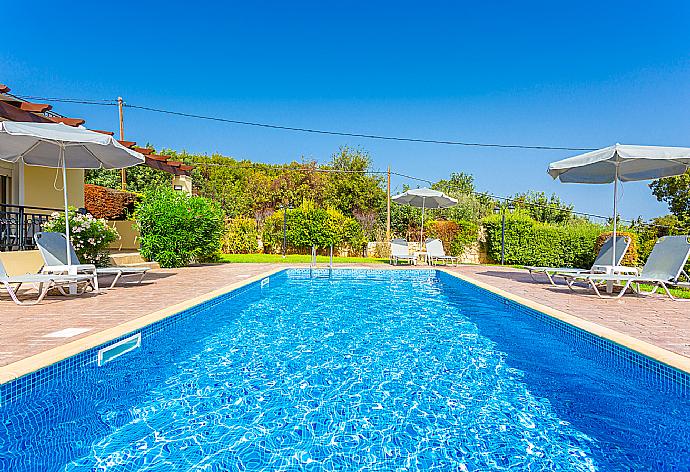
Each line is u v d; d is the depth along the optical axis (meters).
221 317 7.33
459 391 4.02
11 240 9.68
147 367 4.65
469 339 5.87
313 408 3.62
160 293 7.79
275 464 2.74
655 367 3.94
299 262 17.03
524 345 5.59
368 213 26.47
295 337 5.95
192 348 5.38
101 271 7.96
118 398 3.80
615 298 7.77
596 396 3.92
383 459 2.82
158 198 13.84
